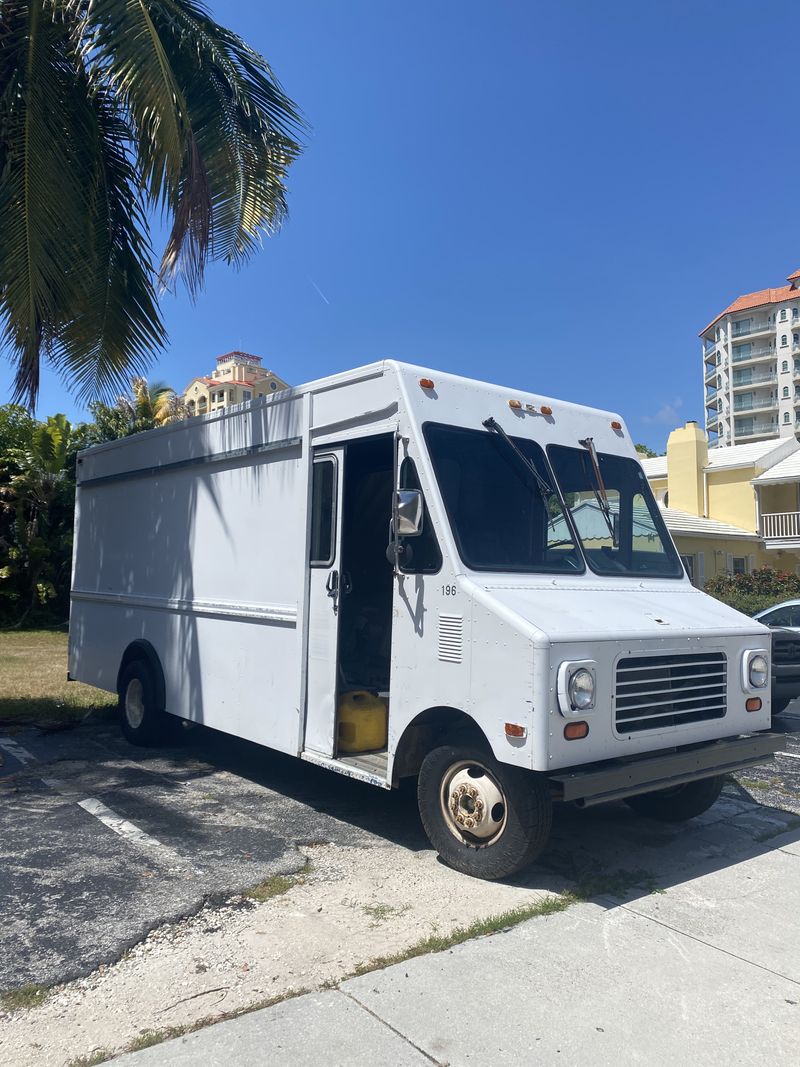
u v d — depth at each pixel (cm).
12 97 788
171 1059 302
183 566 746
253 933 405
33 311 766
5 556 2431
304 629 584
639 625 484
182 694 735
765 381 8919
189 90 841
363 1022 328
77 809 600
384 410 530
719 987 364
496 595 465
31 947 385
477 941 400
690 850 548
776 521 2759
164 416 2745
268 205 905
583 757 439
